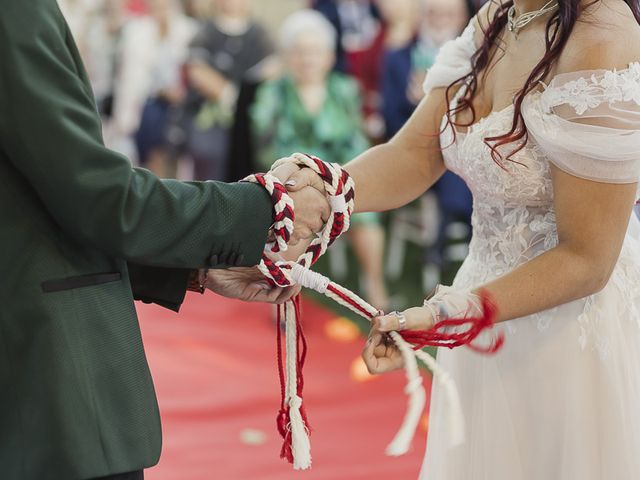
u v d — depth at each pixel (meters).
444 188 7.20
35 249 2.24
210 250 2.36
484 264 2.81
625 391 2.68
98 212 2.20
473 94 2.78
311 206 2.58
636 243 2.79
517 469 2.74
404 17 7.84
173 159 9.24
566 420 2.66
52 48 2.18
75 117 2.19
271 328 6.58
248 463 4.46
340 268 7.96
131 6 9.35
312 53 6.76
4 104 2.15
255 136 6.87
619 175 2.45
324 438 4.77
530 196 2.64
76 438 2.20
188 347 6.11
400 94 7.16
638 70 2.45
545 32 2.59
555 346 2.68
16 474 2.23
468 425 2.86
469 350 2.87
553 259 2.50
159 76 9.11
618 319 2.68
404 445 2.28
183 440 4.71
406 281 7.73
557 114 2.49
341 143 6.86
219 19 9.12
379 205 2.96
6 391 2.24
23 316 2.22
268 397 5.26
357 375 5.61
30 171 2.18
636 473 2.64
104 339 2.28
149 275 2.62
